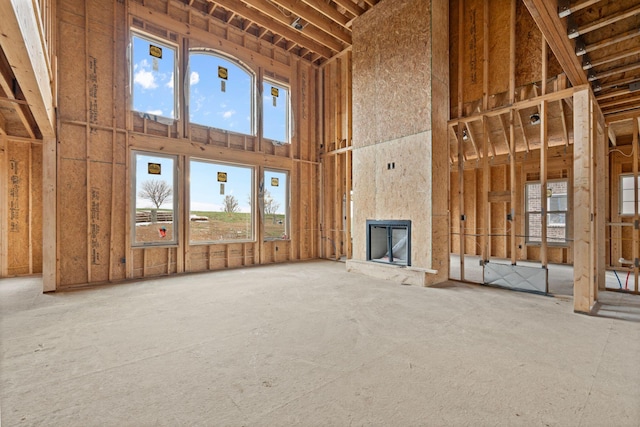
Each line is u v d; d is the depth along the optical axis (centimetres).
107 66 513
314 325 298
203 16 628
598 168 463
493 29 482
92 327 293
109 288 461
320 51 758
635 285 432
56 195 456
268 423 157
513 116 452
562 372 208
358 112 593
